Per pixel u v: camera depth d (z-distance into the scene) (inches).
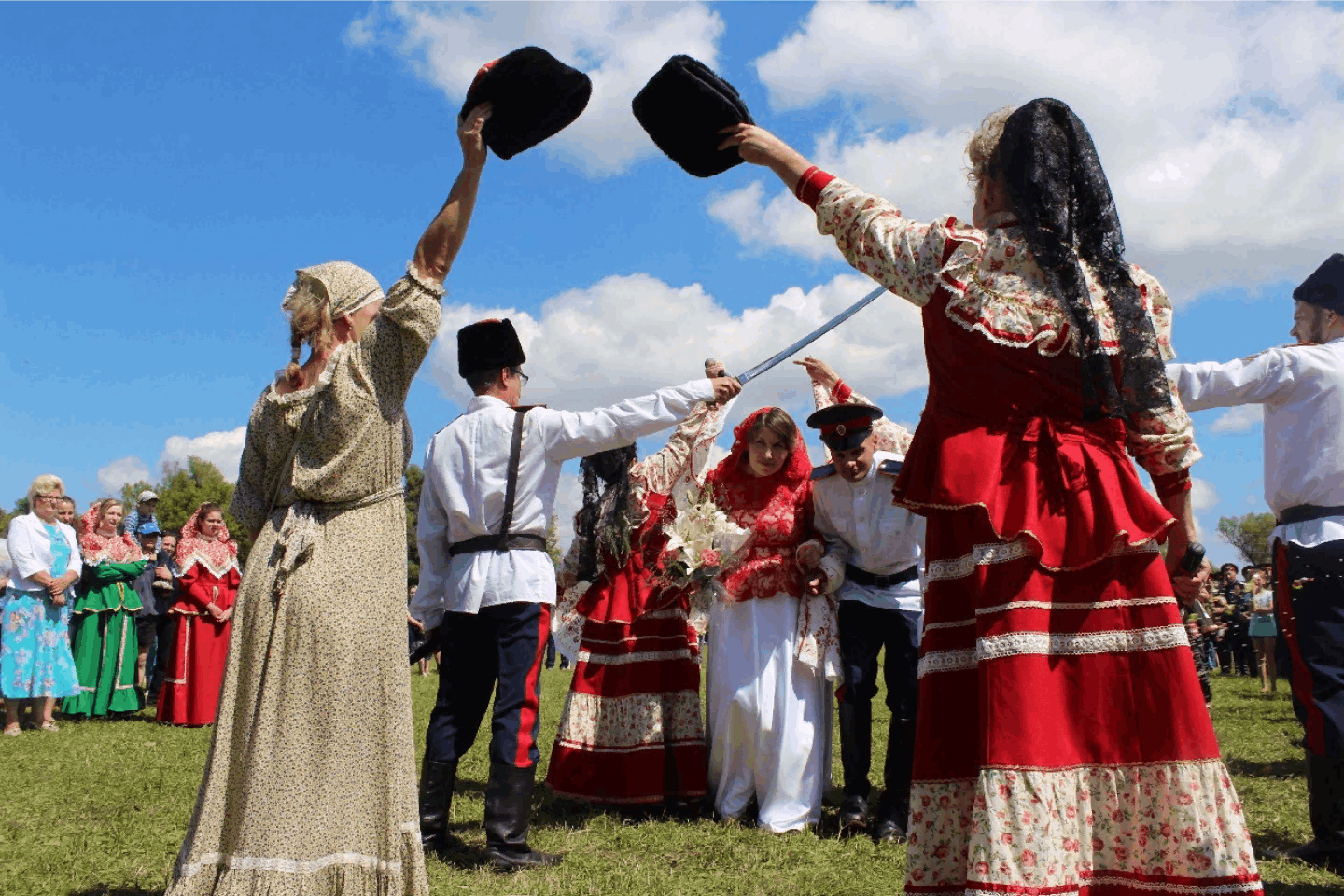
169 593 509.7
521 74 108.4
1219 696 541.3
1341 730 157.8
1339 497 161.3
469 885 145.6
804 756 190.2
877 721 348.8
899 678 187.0
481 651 169.8
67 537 379.9
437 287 115.6
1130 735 84.4
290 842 104.7
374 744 109.9
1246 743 316.8
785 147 99.3
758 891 144.8
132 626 438.6
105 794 217.9
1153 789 83.3
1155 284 95.7
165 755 283.0
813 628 194.5
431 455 170.9
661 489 210.2
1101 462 87.7
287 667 108.4
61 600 371.2
